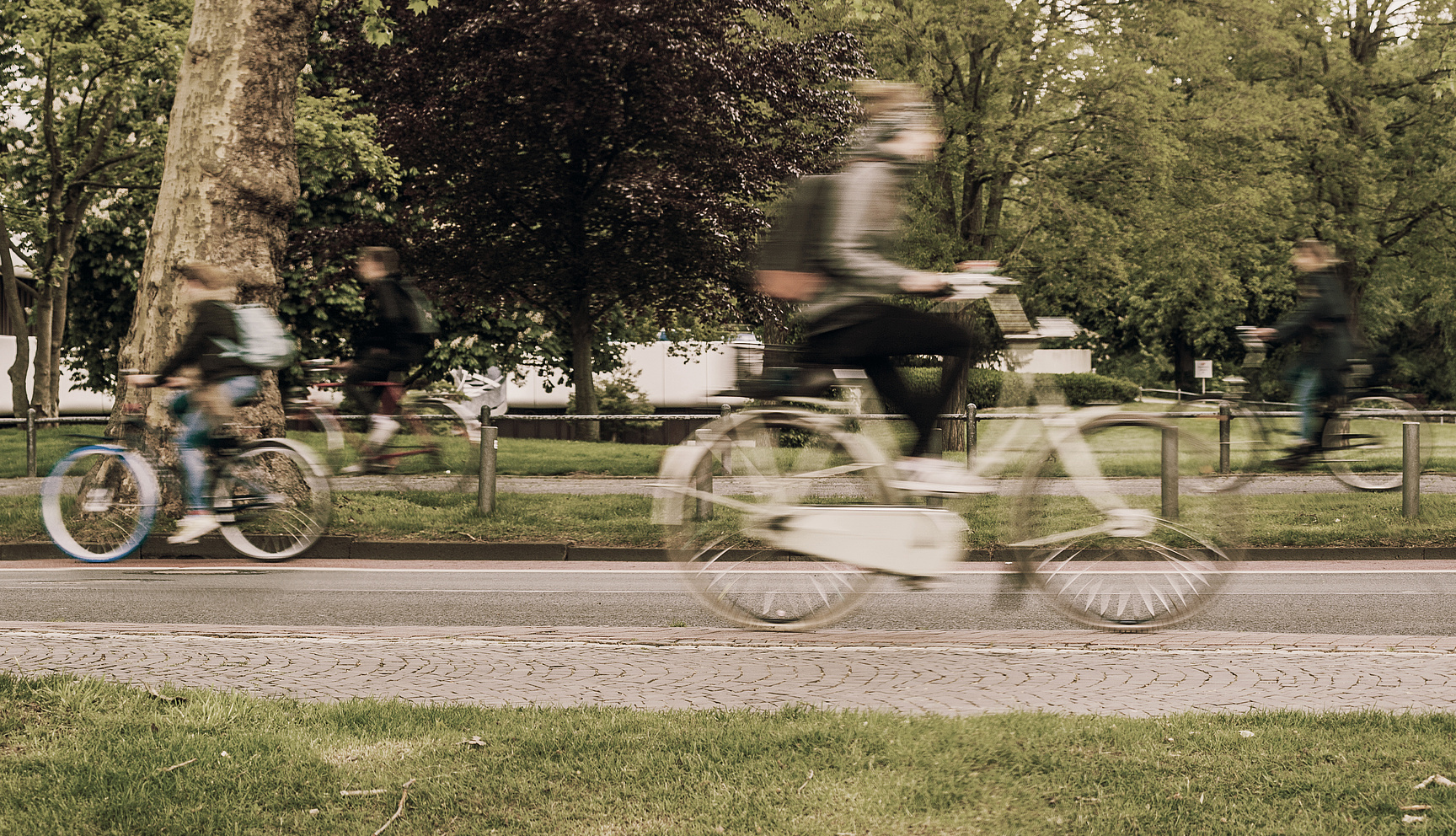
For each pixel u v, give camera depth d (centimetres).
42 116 2225
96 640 633
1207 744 396
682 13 2094
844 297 530
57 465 888
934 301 547
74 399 3148
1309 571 942
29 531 1063
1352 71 2778
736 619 624
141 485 870
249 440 838
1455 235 2878
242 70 1102
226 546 998
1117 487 585
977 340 542
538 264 2427
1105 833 323
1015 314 548
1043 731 413
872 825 329
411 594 837
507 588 868
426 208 2408
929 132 543
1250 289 3319
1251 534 1045
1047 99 2064
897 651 593
